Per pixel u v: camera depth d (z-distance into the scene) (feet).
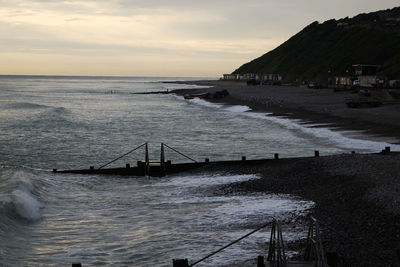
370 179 63.82
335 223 49.14
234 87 475.72
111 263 42.01
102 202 64.64
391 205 51.11
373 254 37.83
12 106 291.58
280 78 586.04
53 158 110.01
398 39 475.31
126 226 53.11
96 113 250.98
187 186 73.61
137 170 82.94
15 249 44.91
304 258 38.22
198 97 370.94
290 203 59.41
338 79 380.99
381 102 193.98
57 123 193.47
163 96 448.24
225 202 62.49
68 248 45.93
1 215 52.37
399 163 74.43
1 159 108.27
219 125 177.58
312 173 72.54
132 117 224.33
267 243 45.52
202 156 108.78
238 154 110.32
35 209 57.41
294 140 129.29
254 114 215.10
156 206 61.98
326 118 171.22
